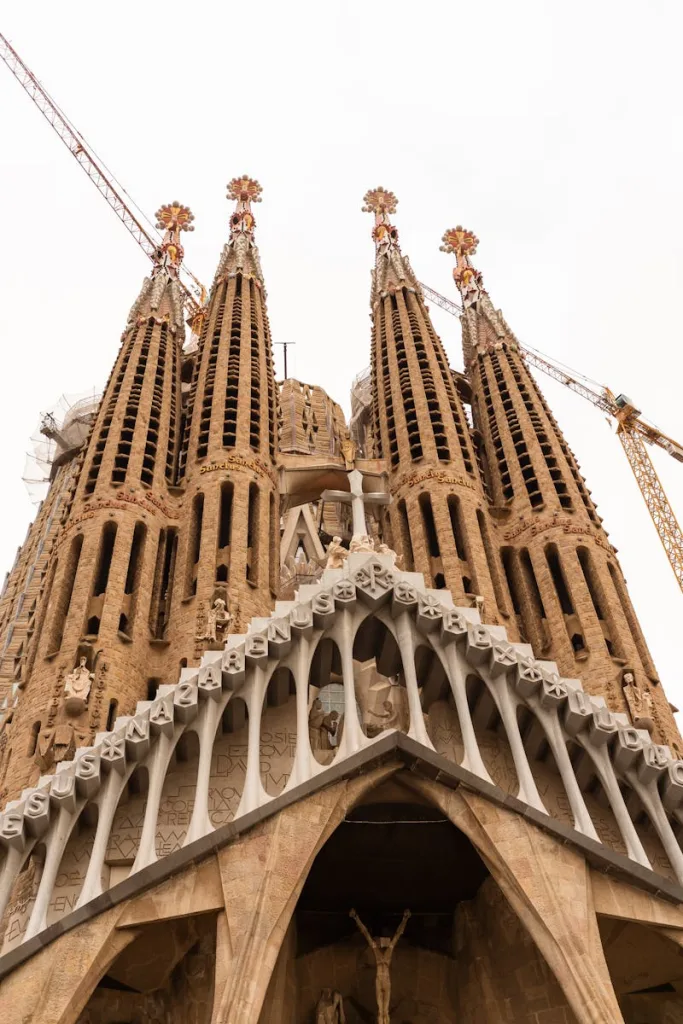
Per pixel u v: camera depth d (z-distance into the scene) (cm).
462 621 3328
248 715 3164
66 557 4488
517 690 3294
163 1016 2970
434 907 3469
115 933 2694
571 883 2877
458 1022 3247
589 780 3325
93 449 5081
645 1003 3222
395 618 3381
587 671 4347
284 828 2850
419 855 3297
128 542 4547
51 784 2923
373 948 3117
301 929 3409
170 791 3117
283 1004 3005
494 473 5644
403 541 5138
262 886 2722
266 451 5356
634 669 4316
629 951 3136
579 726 3238
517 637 4625
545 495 5200
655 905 2934
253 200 7938
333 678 3609
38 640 4309
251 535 4875
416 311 6694
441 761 3008
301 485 5531
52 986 2558
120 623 4284
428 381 6022
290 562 5412
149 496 4850
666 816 3209
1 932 3033
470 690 3384
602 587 4725
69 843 3008
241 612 4378
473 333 6781
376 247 7844
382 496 4059
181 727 3103
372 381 6438
